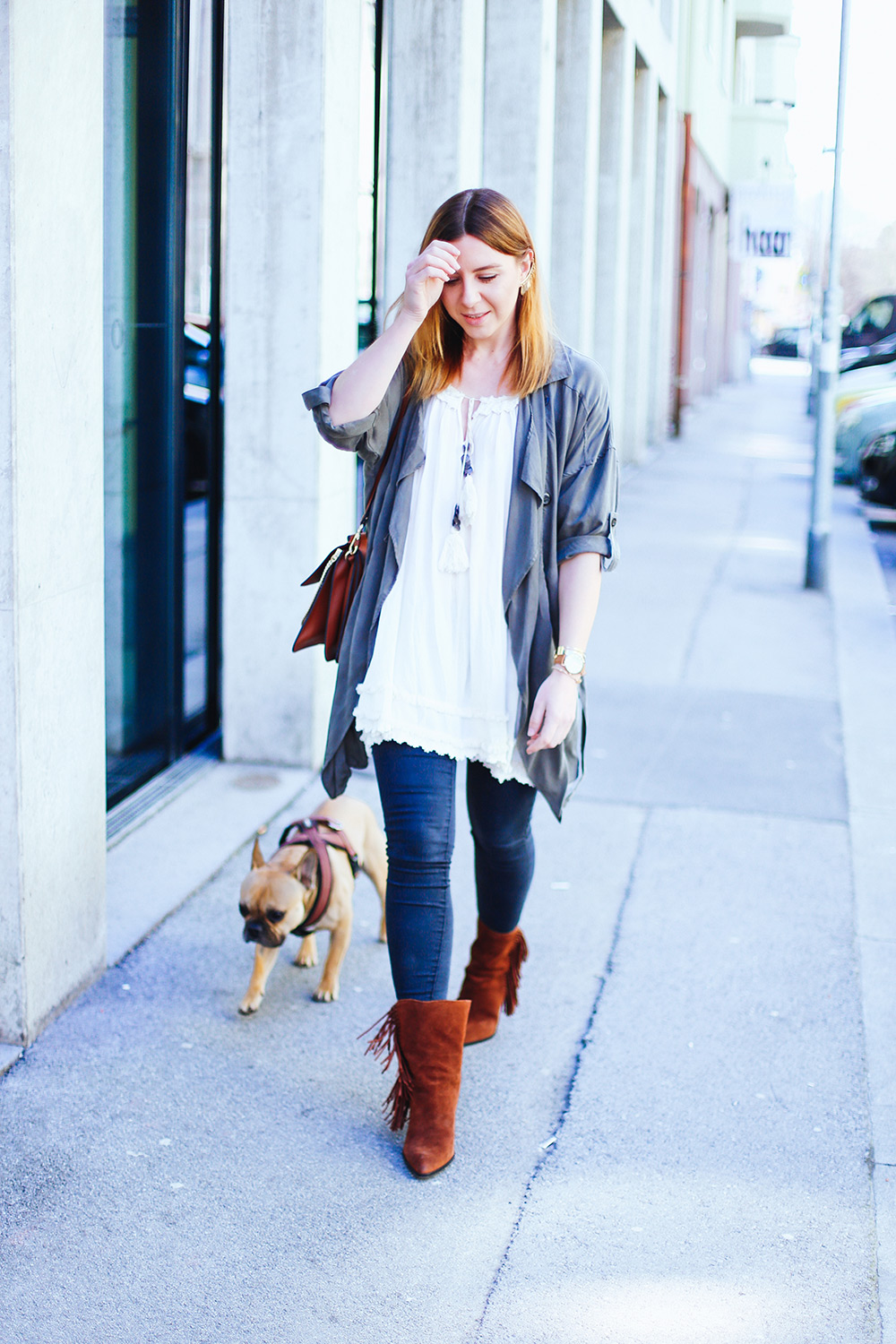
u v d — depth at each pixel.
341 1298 2.65
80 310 3.37
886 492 14.81
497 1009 3.67
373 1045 3.19
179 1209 2.92
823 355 9.98
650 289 21.08
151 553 5.52
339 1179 3.04
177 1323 2.57
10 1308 2.59
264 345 5.41
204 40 5.55
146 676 5.56
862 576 10.93
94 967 3.88
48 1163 3.06
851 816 5.57
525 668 3.04
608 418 3.09
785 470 18.56
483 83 8.16
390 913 3.12
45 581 3.33
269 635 5.70
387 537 3.07
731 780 5.98
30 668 3.31
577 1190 3.04
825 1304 2.69
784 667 8.00
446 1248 2.82
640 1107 3.39
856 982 4.11
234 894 4.57
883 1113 3.40
